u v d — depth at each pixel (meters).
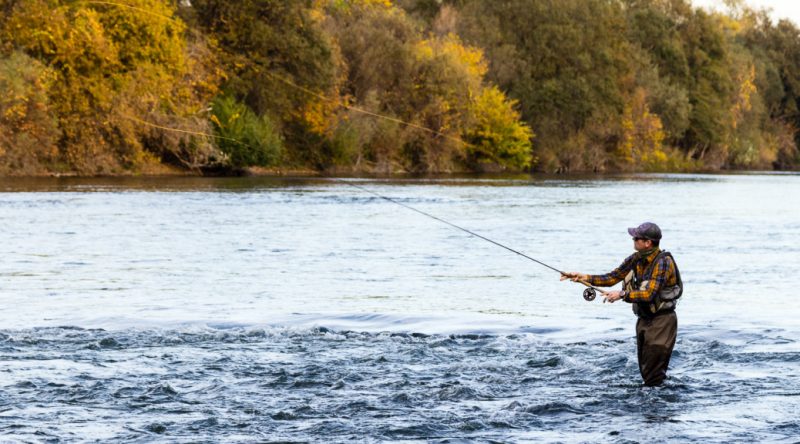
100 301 19.25
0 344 14.41
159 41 74.19
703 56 137.62
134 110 72.56
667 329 11.88
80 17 70.69
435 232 35.09
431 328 16.36
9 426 10.34
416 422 10.59
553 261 26.75
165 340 14.85
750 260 27.05
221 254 27.64
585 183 81.31
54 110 69.25
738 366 13.21
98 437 10.02
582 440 9.99
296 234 33.69
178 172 78.31
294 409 11.07
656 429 10.34
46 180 63.88
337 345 14.60
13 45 69.06
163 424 10.46
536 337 15.40
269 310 18.23
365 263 26.02
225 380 12.34
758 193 67.75
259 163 82.44
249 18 83.38
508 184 75.69
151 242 30.48
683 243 31.94
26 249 28.23
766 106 159.75
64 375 12.50
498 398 11.61
